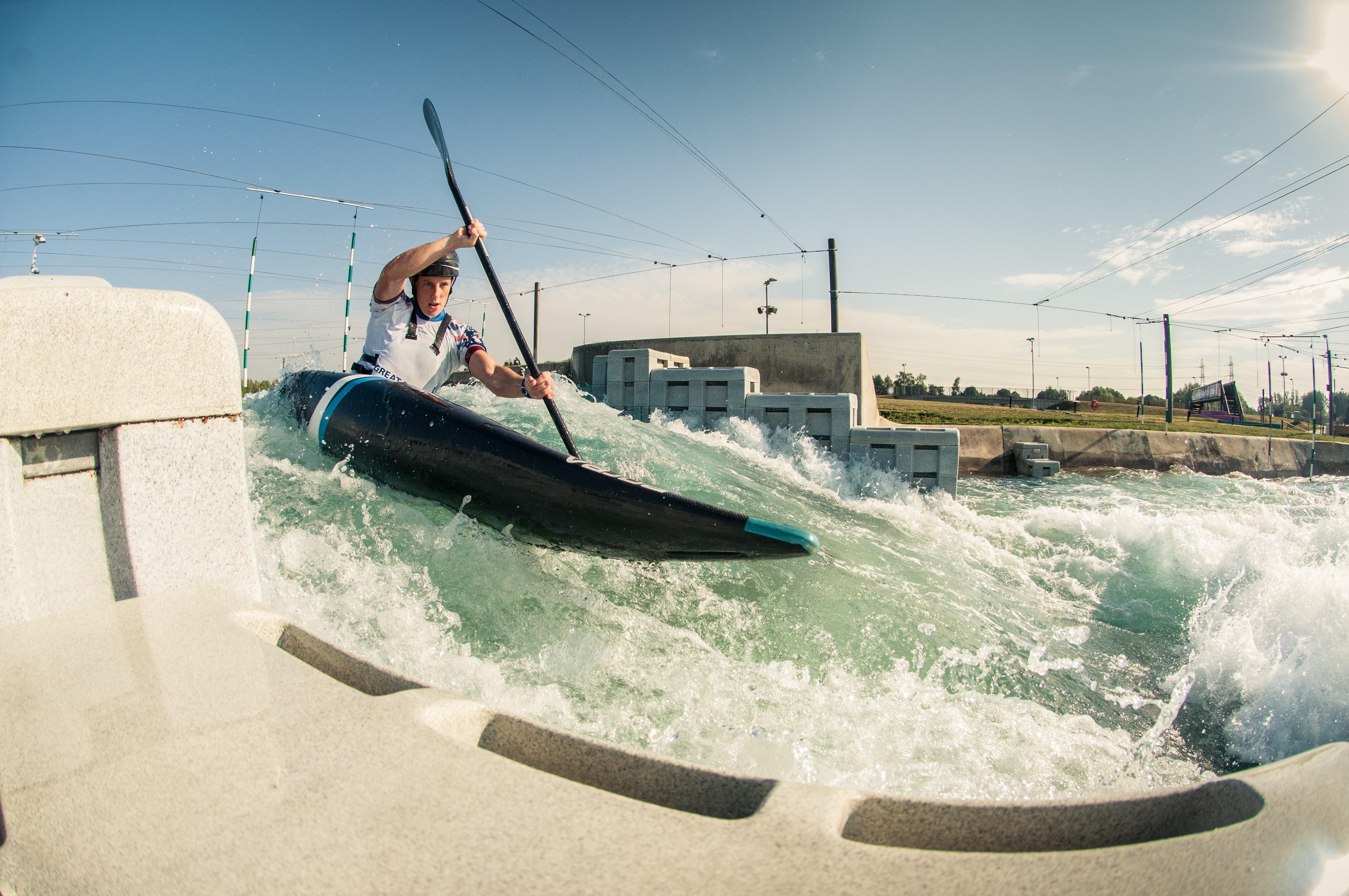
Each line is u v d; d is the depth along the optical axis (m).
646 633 2.97
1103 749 2.70
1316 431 28.19
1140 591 4.91
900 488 7.34
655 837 0.87
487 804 0.94
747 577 3.61
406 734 1.12
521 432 4.93
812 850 0.84
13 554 1.68
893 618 3.54
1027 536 6.38
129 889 0.79
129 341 1.90
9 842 0.88
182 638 1.51
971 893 0.76
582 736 1.11
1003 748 2.54
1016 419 18.44
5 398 1.67
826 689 2.78
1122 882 0.78
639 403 8.41
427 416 3.36
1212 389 38.12
